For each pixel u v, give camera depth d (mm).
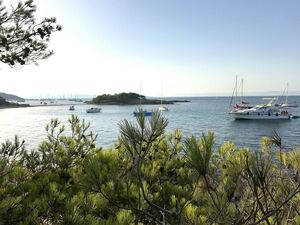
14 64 5176
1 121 73000
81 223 2287
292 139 35562
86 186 1877
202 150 1490
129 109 122562
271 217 1816
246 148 2273
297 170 1886
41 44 5352
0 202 2457
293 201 1901
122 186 2562
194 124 58094
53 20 5375
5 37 4969
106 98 177375
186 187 3109
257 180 1522
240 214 1690
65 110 130750
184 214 1867
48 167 3807
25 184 3092
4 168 3076
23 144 3594
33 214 2352
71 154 3992
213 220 1709
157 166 3516
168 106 143500
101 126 57094
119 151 3582
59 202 2689
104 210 2504
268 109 63062
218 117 75562
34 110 134250
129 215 2041
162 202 2869
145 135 1685
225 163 2375
